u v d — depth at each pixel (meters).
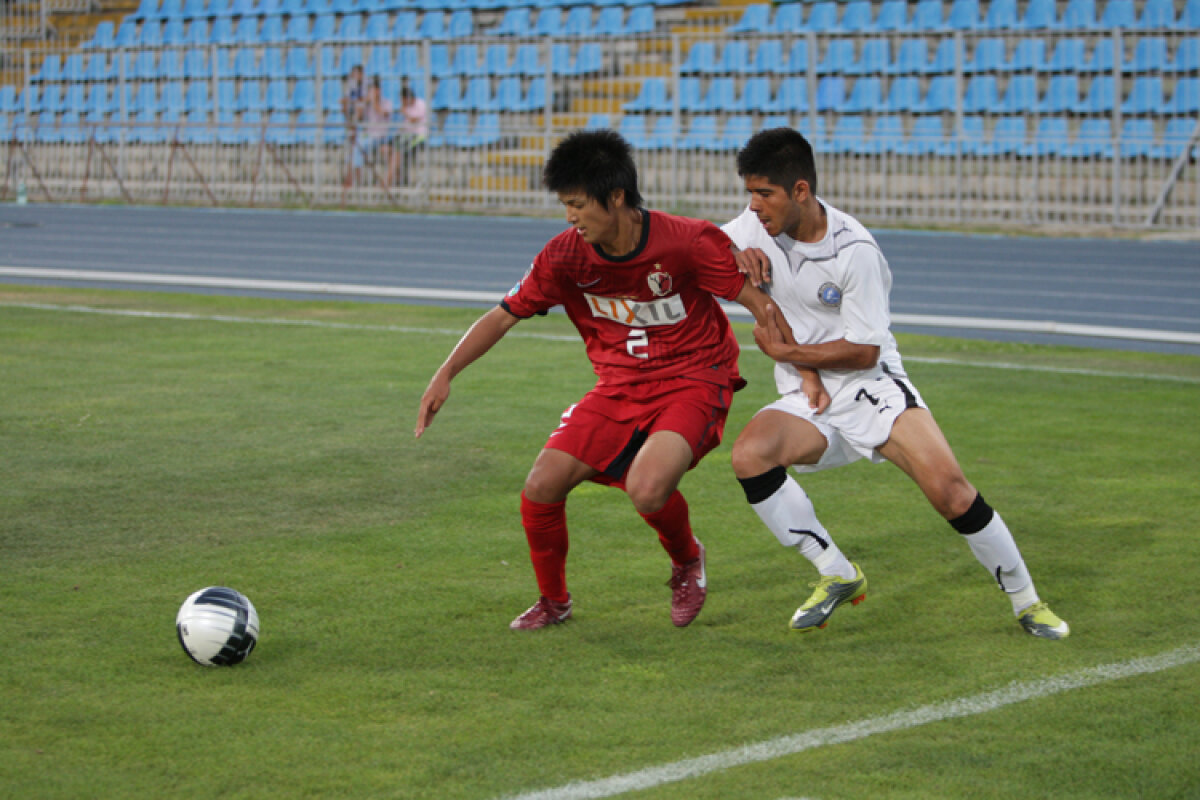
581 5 44.88
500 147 40.31
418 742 5.92
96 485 10.46
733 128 38.38
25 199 43.56
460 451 11.73
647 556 8.88
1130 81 35.53
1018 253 28.61
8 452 11.46
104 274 23.62
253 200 41.88
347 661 6.94
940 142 35.22
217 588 6.95
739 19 42.53
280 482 10.63
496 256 28.66
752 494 7.48
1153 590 8.12
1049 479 10.81
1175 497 10.26
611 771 5.63
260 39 49.62
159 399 13.80
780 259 7.57
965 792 5.45
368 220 37.00
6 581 8.15
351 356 16.55
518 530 9.43
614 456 7.52
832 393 7.69
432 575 8.41
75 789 5.45
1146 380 15.13
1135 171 33.81
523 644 7.23
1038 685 6.62
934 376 15.41
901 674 6.80
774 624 7.61
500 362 16.14
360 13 48.09
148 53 48.53
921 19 39.34
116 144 45.66
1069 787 5.49
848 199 36.66
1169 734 6.01
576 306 7.66
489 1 46.72
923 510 9.98
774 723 6.15
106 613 7.61
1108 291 22.98
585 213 6.97
